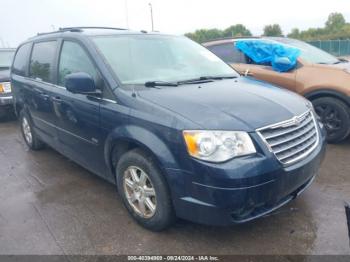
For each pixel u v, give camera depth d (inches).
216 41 268.8
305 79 209.8
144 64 143.3
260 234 117.7
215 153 98.7
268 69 228.2
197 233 119.8
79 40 150.6
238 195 97.5
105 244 116.6
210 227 122.7
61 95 157.1
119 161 126.5
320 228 119.2
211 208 100.7
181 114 106.6
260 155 100.8
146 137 110.8
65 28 179.3
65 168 188.2
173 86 131.5
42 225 130.0
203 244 114.0
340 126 200.2
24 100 204.7
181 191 105.0
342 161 178.4
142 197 120.8
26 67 207.3
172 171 104.7
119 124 122.0
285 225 122.0
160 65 146.9
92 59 139.2
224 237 117.0
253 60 240.1
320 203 135.9
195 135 100.3
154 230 121.1
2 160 208.2
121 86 127.6
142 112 115.0
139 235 120.6
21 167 193.9
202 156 99.1
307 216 127.0
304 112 123.4
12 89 225.6
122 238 119.3
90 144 143.3
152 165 112.8
